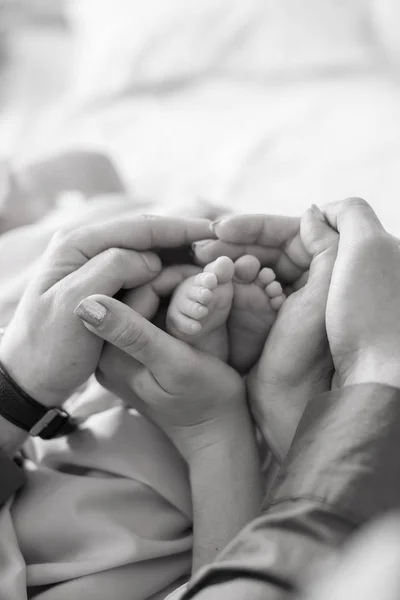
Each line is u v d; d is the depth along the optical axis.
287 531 0.47
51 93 1.60
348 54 1.39
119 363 0.58
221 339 0.60
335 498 0.48
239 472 0.58
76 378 0.59
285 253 0.60
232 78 1.42
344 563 0.41
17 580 0.56
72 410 0.66
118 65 1.45
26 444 0.65
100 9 1.55
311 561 0.46
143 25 1.47
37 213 0.88
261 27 1.42
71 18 1.66
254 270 0.58
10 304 0.66
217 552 0.57
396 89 1.31
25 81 1.61
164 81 1.43
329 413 0.51
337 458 0.49
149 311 0.60
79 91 1.48
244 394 0.59
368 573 0.36
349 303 0.53
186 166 1.13
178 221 0.60
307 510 0.48
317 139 1.13
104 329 0.55
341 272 0.54
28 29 1.70
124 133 1.28
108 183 0.92
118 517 0.59
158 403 0.58
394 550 0.36
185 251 0.62
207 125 1.25
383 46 1.43
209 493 0.58
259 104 1.30
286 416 0.58
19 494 0.60
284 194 0.99
